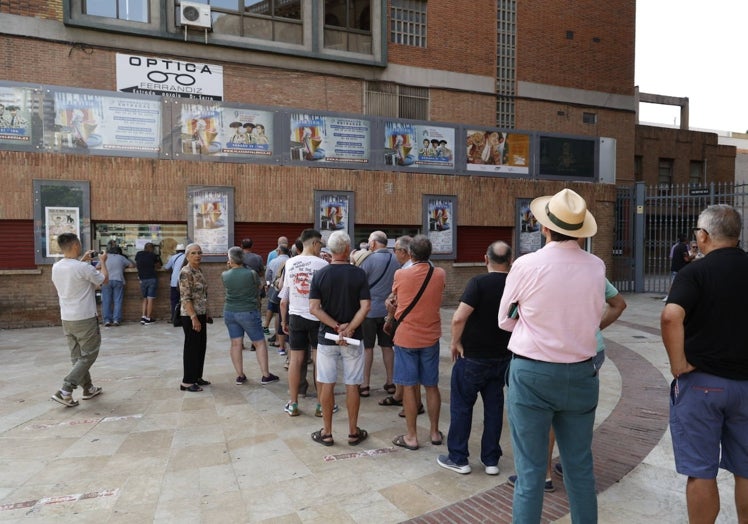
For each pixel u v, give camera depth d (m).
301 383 6.00
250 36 14.19
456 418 3.98
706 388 2.64
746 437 2.65
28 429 4.91
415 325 4.34
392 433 4.83
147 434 4.80
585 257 2.74
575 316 2.63
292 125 11.85
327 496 3.64
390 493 3.67
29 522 3.31
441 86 16.75
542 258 2.71
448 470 4.04
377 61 15.73
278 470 4.05
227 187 11.30
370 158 12.62
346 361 4.51
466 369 3.90
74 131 10.27
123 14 12.88
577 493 2.74
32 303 10.16
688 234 16.31
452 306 13.62
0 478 3.92
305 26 14.82
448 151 13.48
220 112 11.26
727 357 2.62
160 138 10.85
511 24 17.92
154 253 10.75
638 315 11.87
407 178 13.00
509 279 2.81
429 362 4.44
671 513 3.37
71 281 5.44
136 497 3.64
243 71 14.20
